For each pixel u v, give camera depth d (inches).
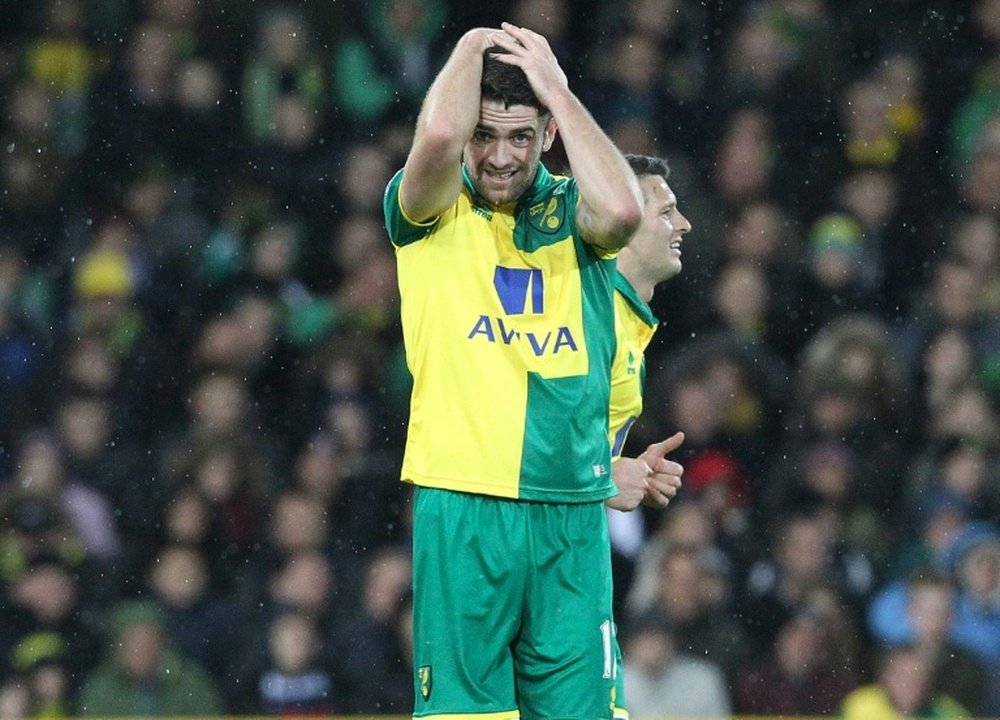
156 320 1549.0
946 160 1642.5
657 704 1177.4
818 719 1183.6
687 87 1640.0
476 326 588.1
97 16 1690.5
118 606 1298.0
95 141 1647.4
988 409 1425.9
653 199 725.9
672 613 1200.2
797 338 1521.9
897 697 1190.9
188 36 1670.8
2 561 1314.0
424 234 597.3
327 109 1651.1
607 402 605.0
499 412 583.5
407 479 594.9
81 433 1453.0
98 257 1578.5
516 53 585.6
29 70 1681.8
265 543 1332.4
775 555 1273.4
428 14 1673.2
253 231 1589.6
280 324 1531.7
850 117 1637.6
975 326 1528.1
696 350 1385.3
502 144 585.0
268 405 1486.2
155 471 1408.7
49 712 1249.4
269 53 1651.1
